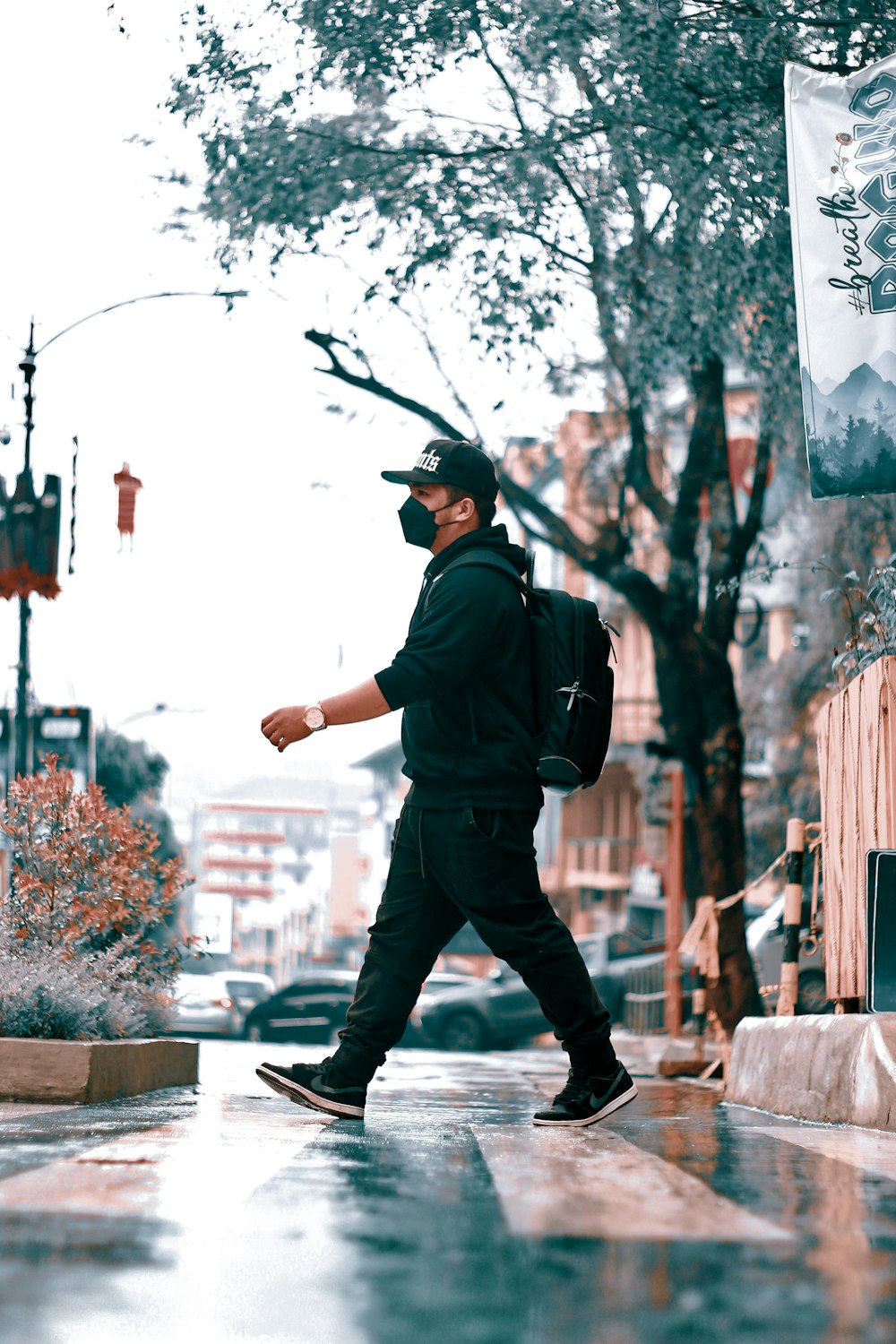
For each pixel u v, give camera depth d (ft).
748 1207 9.64
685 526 60.39
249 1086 23.50
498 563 16.78
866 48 39.96
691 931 42.14
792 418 56.80
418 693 15.98
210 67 49.85
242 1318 6.48
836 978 23.68
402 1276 7.36
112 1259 7.56
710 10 41.70
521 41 46.21
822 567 27.25
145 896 22.86
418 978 17.03
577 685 16.61
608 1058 16.65
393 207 51.88
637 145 45.39
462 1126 15.90
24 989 19.17
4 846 22.97
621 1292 7.08
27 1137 13.00
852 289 21.81
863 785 22.03
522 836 16.53
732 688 59.06
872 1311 6.75
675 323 52.60
